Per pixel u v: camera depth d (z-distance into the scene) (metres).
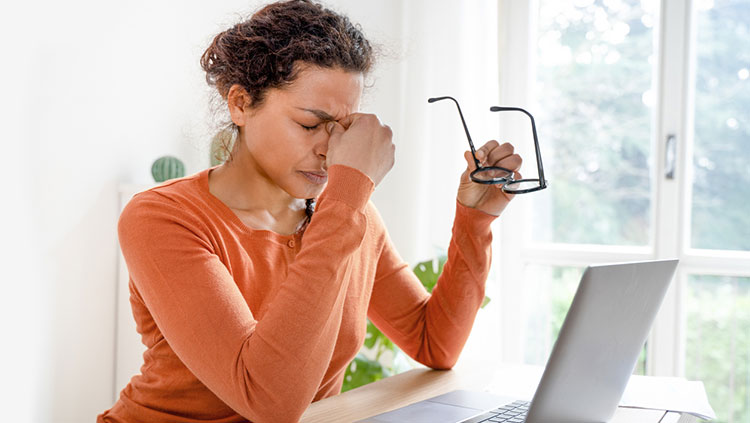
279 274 1.22
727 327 2.96
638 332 1.06
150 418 1.16
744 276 2.91
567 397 0.96
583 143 3.17
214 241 1.14
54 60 2.11
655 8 3.05
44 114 2.09
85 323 2.24
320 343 1.04
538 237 3.24
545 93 3.22
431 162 3.21
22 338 2.05
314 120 1.14
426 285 2.57
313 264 1.03
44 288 2.11
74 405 2.21
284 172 1.17
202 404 1.14
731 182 2.94
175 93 2.48
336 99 1.14
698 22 2.97
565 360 0.91
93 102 2.22
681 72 2.96
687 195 2.99
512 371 1.48
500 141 3.21
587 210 3.17
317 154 1.15
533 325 3.25
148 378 1.18
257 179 1.24
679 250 2.97
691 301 3.00
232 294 1.06
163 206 1.12
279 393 1.00
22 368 2.05
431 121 3.20
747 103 2.92
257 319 1.19
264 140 1.16
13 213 2.01
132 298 1.21
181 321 1.04
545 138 3.22
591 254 3.12
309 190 1.19
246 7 2.72
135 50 2.35
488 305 3.07
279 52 1.12
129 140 2.34
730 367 2.96
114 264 2.32
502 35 3.16
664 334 2.99
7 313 2.01
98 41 2.23
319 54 1.12
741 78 2.93
